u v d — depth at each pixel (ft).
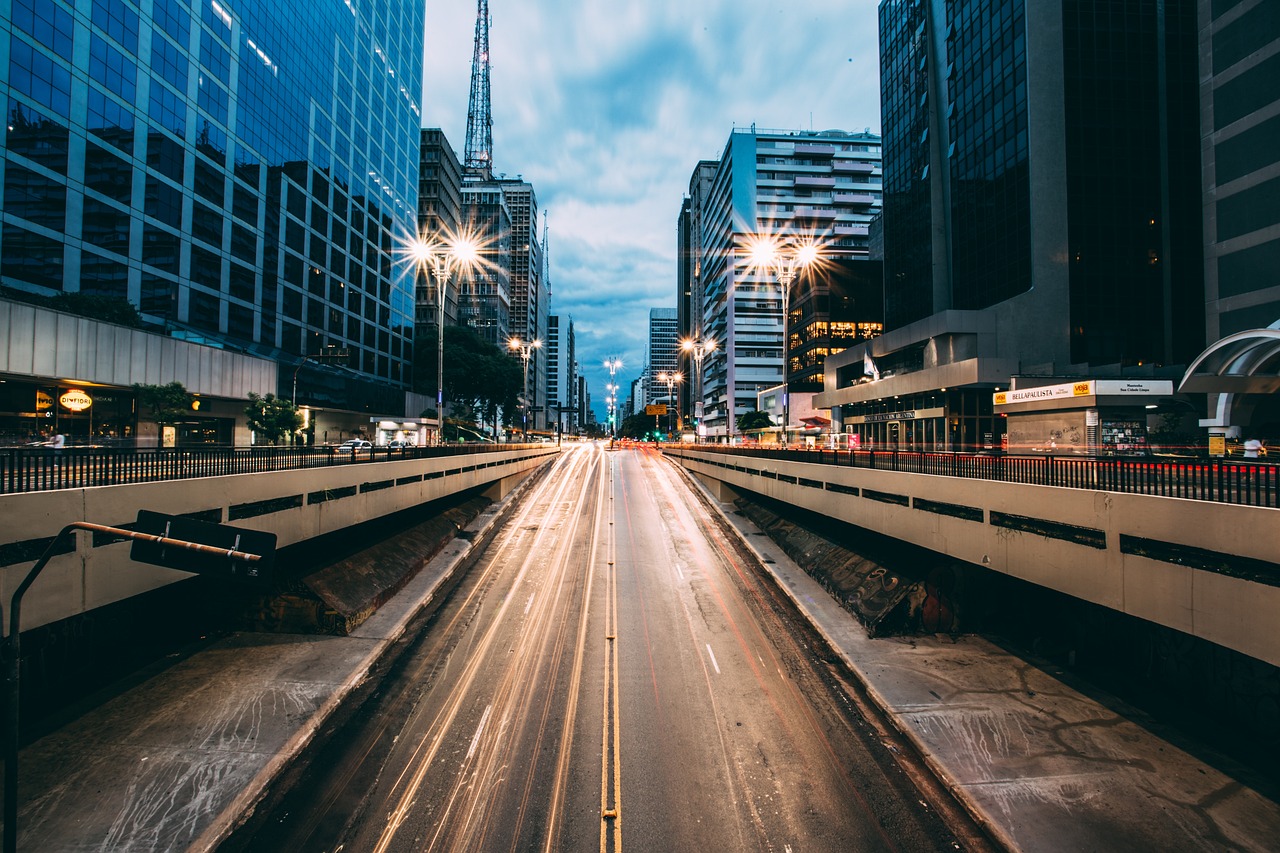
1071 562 33.06
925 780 30.42
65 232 114.93
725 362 377.09
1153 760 30.73
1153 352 145.48
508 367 271.49
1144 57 148.36
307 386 168.76
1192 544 26.11
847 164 370.12
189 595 45.62
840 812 27.99
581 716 36.47
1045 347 145.38
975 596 50.16
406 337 293.64
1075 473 33.60
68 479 28.45
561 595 60.23
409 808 27.66
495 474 107.55
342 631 46.78
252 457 42.32
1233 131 122.62
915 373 162.61
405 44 300.81
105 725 32.37
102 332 104.22
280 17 186.70
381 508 59.72
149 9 134.21
